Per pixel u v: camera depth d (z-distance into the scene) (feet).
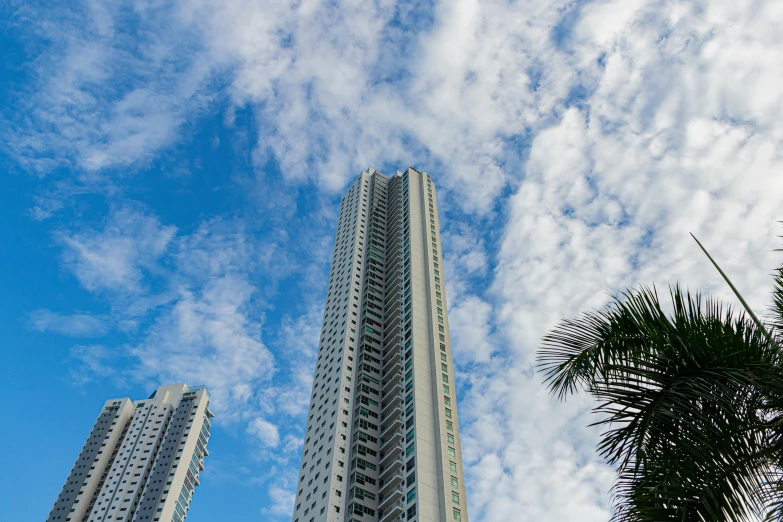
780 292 41.57
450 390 264.31
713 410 36.63
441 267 338.95
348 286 333.62
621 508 36.32
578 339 43.34
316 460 256.52
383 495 236.63
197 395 550.36
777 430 35.58
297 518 240.53
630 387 38.22
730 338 37.99
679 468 35.19
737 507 33.78
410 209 366.63
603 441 37.24
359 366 288.10
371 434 256.73
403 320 303.48
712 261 42.09
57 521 455.63
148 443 510.58
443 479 224.53
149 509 447.83
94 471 492.13
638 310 41.19
